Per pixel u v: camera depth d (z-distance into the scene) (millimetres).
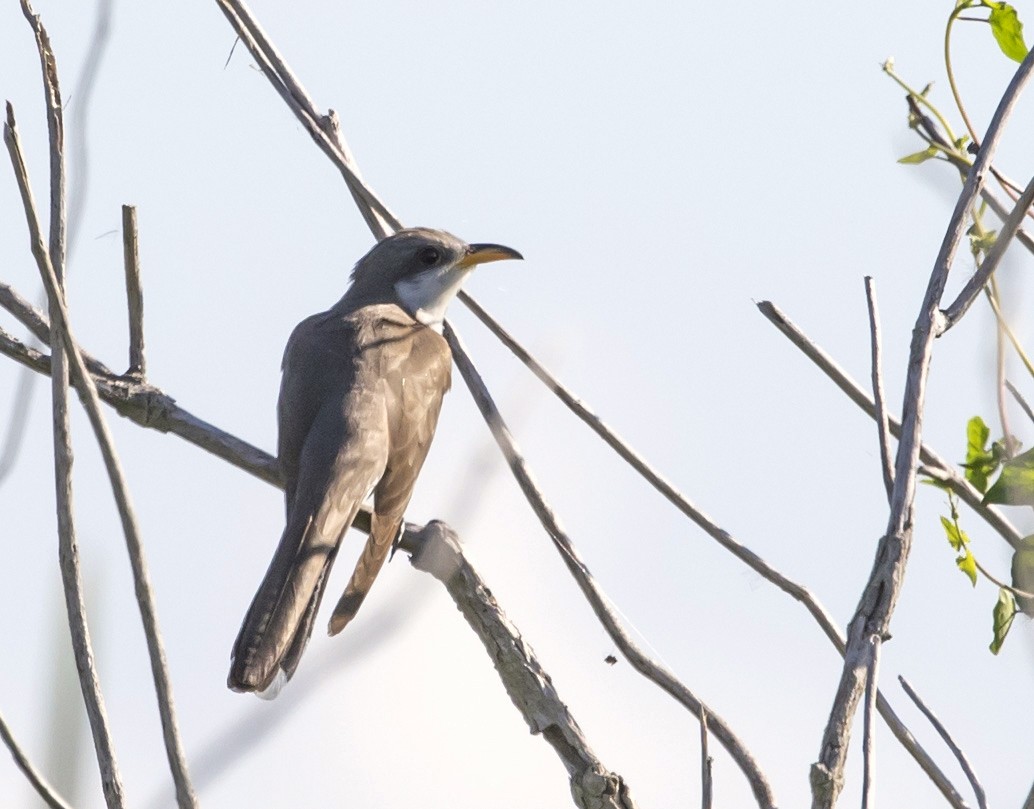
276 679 8703
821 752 5980
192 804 5566
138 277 9180
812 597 7738
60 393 6145
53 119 6547
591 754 7723
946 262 7020
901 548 6301
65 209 6504
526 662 7809
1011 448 8188
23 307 8898
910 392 6691
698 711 7227
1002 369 8203
